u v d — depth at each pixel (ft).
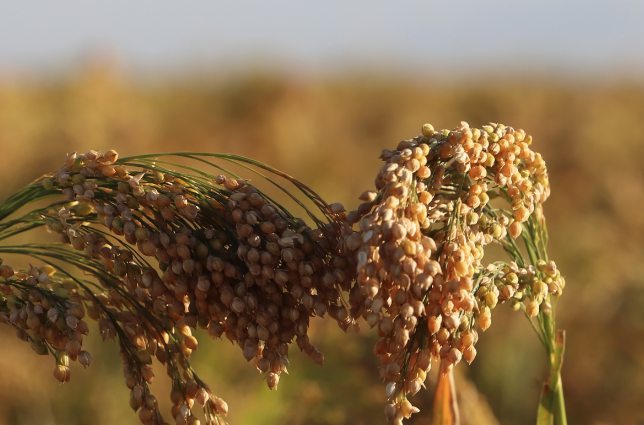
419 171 3.69
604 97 47.47
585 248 18.13
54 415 10.33
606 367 12.19
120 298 4.56
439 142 3.90
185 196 4.24
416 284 3.41
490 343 12.70
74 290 4.52
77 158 4.25
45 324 4.12
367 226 3.43
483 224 4.16
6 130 24.61
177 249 3.98
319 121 37.27
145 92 48.70
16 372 10.38
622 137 31.48
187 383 4.36
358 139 36.42
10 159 22.35
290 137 29.81
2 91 44.24
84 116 25.64
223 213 4.20
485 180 4.40
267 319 3.95
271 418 9.30
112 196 4.16
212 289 4.09
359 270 3.40
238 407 10.05
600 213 22.67
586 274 16.22
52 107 29.76
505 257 15.71
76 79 30.83
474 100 49.98
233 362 11.76
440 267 3.67
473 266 4.04
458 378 8.95
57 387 10.83
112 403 10.67
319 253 4.09
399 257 3.34
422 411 9.37
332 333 11.07
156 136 28.55
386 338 3.75
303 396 9.73
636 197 22.88
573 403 11.64
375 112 45.98
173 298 4.21
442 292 3.60
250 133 31.14
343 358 10.69
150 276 4.12
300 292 3.93
